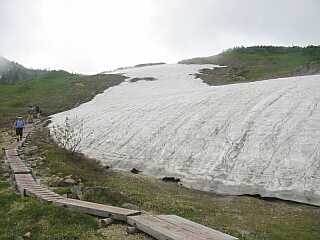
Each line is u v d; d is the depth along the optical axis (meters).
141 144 26.19
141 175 22.41
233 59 91.31
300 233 12.09
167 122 27.59
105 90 59.16
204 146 22.44
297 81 27.73
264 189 17.19
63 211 10.66
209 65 79.94
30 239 9.38
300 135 19.31
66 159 21.48
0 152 25.38
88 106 47.00
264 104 24.23
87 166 21.52
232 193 17.81
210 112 26.36
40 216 10.58
